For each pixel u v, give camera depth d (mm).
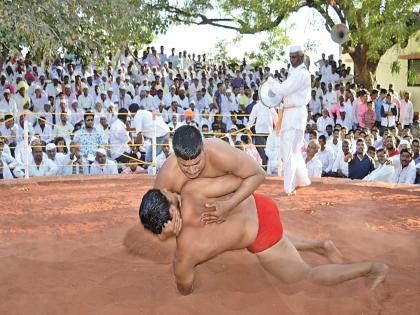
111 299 3266
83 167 9367
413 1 14562
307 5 16344
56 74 15008
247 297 3215
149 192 3020
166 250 4379
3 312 3070
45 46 10258
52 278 3678
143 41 14742
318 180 8125
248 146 9594
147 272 3791
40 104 13109
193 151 2834
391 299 3213
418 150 8883
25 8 10047
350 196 6965
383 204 6438
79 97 13516
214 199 3139
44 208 6246
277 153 9695
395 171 8570
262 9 15852
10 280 3627
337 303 3105
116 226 5309
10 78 14227
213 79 17172
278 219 3385
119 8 11375
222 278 3553
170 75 16797
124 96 14391
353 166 9109
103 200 6762
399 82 19797
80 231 5117
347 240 4746
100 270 3863
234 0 15742
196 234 3076
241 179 3170
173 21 15727
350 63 21359
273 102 7078
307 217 5684
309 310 3033
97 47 11977
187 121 11633
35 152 8945
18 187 7766
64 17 10734
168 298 3264
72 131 10898
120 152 9789
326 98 15539
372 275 3248
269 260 3318
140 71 16766
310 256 4133
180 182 3160
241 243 3221
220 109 15336
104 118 10438
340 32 12852
